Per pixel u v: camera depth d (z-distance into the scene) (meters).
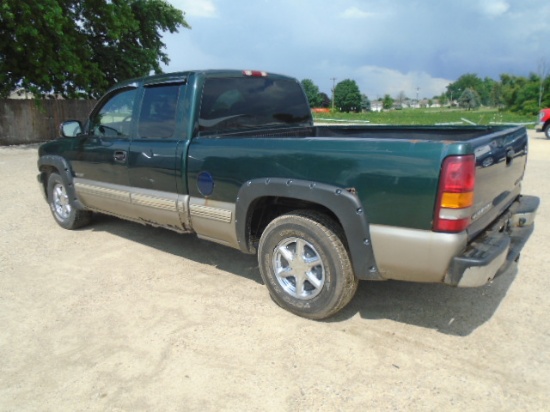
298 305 3.36
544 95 63.53
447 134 4.41
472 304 3.56
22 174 10.09
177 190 4.00
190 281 4.10
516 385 2.59
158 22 22.55
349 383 2.64
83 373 2.80
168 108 4.07
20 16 14.52
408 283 3.98
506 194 3.44
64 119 19.23
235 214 3.56
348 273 3.09
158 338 3.16
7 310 3.62
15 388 2.68
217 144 3.63
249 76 4.40
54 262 4.61
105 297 3.81
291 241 3.34
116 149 4.54
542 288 3.81
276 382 2.67
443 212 2.59
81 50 17.66
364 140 2.85
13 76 16.42
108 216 6.35
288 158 3.18
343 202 2.91
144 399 2.56
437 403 2.46
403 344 3.02
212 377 2.73
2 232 5.63
